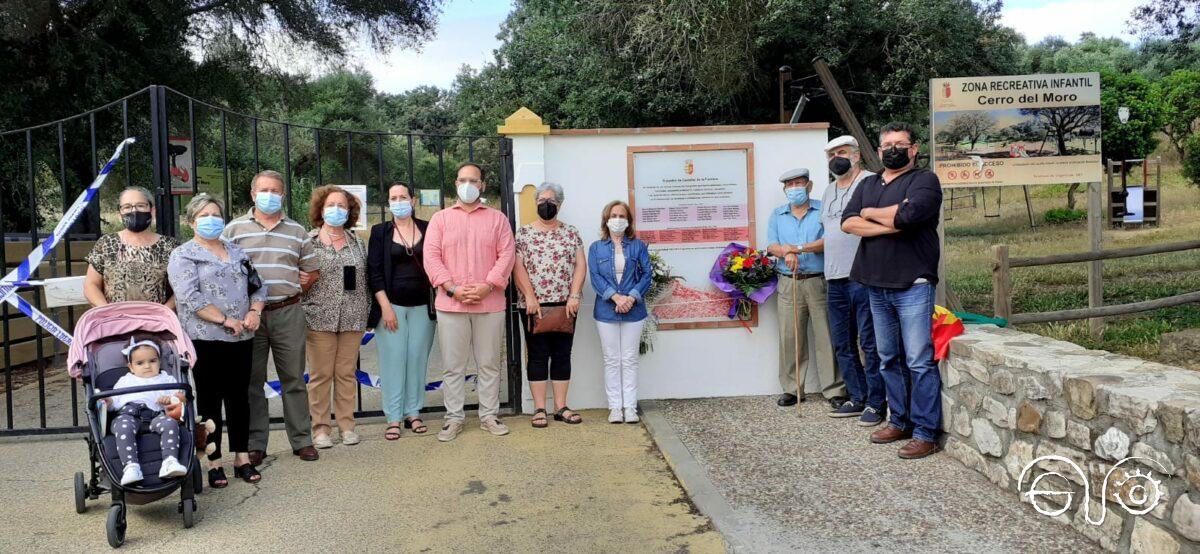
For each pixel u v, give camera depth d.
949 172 7.51
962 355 4.73
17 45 11.70
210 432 4.61
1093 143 7.52
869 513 4.06
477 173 5.62
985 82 7.46
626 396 5.97
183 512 4.12
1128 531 3.42
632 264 5.92
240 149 17.81
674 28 13.55
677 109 15.39
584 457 5.18
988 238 16.09
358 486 4.73
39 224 12.39
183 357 4.44
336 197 5.45
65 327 9.41
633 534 3.93
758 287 6.27
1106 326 8.18
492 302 5.70
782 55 14.44
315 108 30.55
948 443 4.93
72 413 6.36
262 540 3.97
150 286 4.80
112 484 3.92
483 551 3.78
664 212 6.44
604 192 6.39
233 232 5.05
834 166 5.62
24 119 11.67
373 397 7.19
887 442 5.21
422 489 4.65
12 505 4.52
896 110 15.22
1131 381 3.61
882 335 5.12
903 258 4.87
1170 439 3.18
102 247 4.77
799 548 3.67
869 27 14.30
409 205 5.72
